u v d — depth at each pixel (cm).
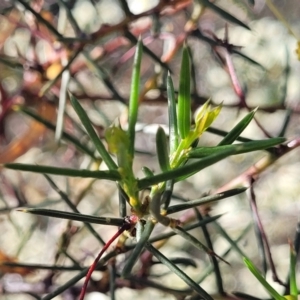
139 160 59
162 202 17
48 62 34
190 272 49
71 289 27
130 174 16
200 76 56
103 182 50
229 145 17
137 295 50
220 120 56
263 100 51
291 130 53
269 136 25
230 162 61
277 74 53
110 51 37
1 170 37
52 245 46
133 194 16
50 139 45
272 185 62
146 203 17
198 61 56
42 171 15
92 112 44
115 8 46
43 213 17
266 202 61
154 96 34
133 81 16
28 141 37
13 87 42
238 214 53
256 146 16
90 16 45
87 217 17
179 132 17
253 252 55
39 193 49
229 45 27
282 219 59
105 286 26
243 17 52
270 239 61
